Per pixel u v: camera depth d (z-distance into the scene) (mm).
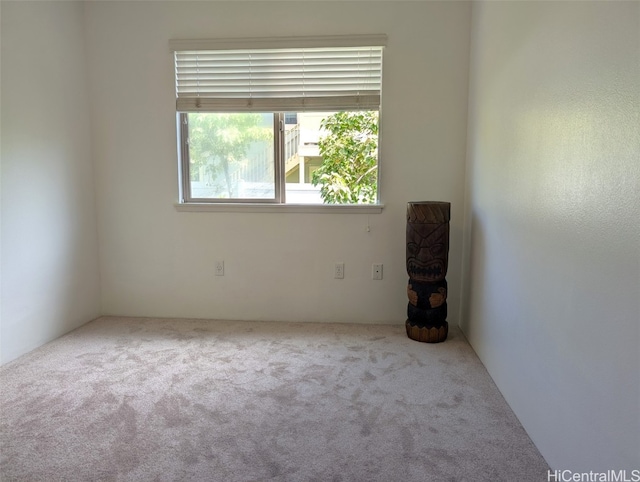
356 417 1896
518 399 1876
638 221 1062
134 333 2920
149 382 2209
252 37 2932
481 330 2492
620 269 1136
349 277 3113
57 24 2783
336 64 2943
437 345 2719
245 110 3020
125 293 3293
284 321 3184
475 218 2662
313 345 2715
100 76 3080
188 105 3045
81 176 3055
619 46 1149
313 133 3086
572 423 1390
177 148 3105
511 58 2016
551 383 1547
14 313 2496
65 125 2883
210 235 3170
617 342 1146
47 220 2738
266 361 2473
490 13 2375
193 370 2352
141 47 3027
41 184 2682
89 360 2473
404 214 3020
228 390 2131
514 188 1948
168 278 3242
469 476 1525
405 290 3090
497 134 2221
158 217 3186
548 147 1588
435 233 2664
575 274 1373
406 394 2098
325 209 3047
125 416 1892
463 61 2859
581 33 1354
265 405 1993
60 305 2871
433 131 2932
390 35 2869
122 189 3182
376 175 3086
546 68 1615
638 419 1052
